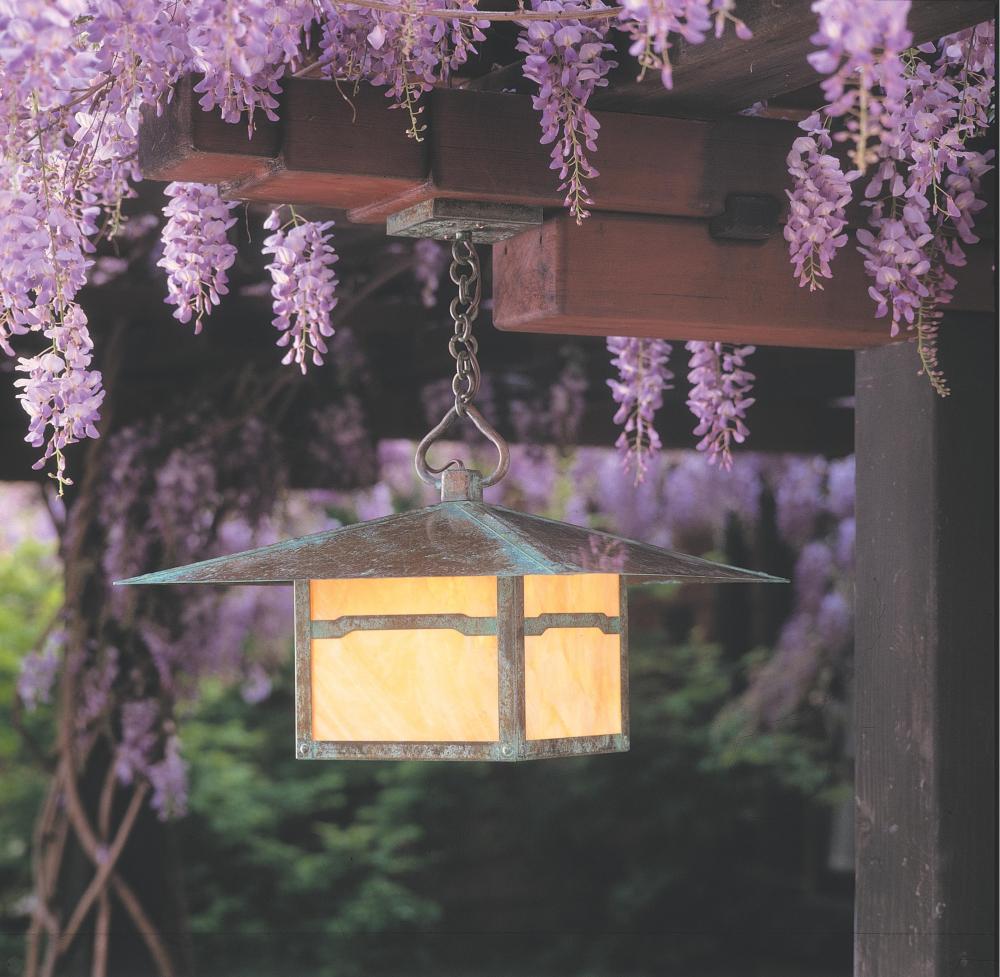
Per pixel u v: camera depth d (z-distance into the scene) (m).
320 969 7.67
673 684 8.91
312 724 1.57
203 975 7.43
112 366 4.24
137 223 3.12
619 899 8.14
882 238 1.92
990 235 2.09
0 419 4.70
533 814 8.59
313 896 8.22
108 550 4.52
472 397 1.76
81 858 4.56
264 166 1.76
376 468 4.90
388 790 8.73
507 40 2.00
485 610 1.52
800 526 7.42
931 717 2.15
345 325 3.99
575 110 1.75
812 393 4.85
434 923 8.16
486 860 8.58
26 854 7.88
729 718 8.23
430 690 1.53
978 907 2.14
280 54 1.76
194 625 4.66
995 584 2.18
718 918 8.07
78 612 4.53
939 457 2.16
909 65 1.85
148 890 4.59
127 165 2.09
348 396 4.79
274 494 4.70
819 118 1.85
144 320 4.21
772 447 5.62
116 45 1.66
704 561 1.58
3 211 1.79
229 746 8.84
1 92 1.70
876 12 1.31
